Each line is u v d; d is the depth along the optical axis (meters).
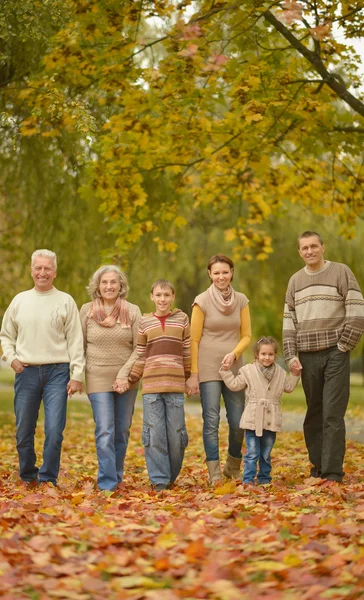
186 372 8.72
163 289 8.51
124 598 4.00
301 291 8.85
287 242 25.19
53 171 18.98
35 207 19.44
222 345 8.88
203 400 8.88
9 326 8.62
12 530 5.45
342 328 8.62
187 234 24.62
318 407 8.94
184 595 4.06
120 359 8.55
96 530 5.51
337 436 8.48
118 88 12.04
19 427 8.53
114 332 8.52
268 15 11.43
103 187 13.90
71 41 11.51
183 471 10.31
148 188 16.66
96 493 7.98
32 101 12.43
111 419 8.44
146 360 8.53
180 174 15.25
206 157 14.12
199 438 16.55
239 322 8.95
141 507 6.91
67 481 9.29
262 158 14.09
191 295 26.19
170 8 11.13
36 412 8.56
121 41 11.51
